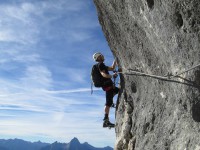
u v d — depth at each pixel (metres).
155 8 2.23
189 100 2.12
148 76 2.85
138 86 3.24
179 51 2.11
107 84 3.64
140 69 3.03
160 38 2.31
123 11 2.85
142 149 2.87
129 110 3.45
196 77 2.00
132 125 3.30
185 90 2.14
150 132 2.82
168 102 2.58
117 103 3.82
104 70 3.54
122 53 3.35
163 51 2.35
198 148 2.06
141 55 2.87
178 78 2.21
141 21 2.55
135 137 3.21
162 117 2.66
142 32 2.64
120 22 3.04
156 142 2.64
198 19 1.83
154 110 2.81
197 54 1.93
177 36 2.07
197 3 1.77
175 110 2.43
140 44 2.80
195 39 1.91
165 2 2.04
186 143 2.19
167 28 2.16
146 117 2.93
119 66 3.62
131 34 2.90
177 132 2.36
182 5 1.90
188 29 1.93
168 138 2.46
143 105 3.09
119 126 3.62
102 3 3.25
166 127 2.53
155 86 2.78
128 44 3.09
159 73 2.60
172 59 2.24
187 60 2.05
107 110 3.72
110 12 3.17
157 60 2.58
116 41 3.37
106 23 3.43
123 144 3.43
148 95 3.00
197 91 2.04
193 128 2.17
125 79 3.48
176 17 2.01
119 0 2.81
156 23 2.29
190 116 2.17
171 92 2.47
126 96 3.55
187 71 2.07
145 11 2.40
